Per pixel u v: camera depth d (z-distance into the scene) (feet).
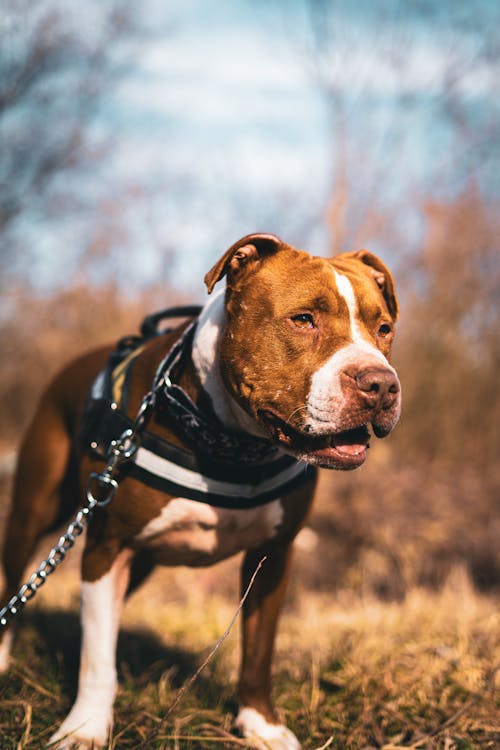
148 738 8.51
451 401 31.12
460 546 25.49
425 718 10.57
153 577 23.50
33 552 12.00
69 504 11.91
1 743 9.12
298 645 13.78
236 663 13.23
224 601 21.07
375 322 8.79
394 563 24.97
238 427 9.15
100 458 9.64
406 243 33.86
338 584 24.84
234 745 9.68
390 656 12.33
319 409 8.07
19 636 12.94
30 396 37.35
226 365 8.86
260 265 8.90
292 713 10.78
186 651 13.76
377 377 7.91
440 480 29.35
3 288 36.88
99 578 9.47
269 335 8.50
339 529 26.58
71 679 11.43
